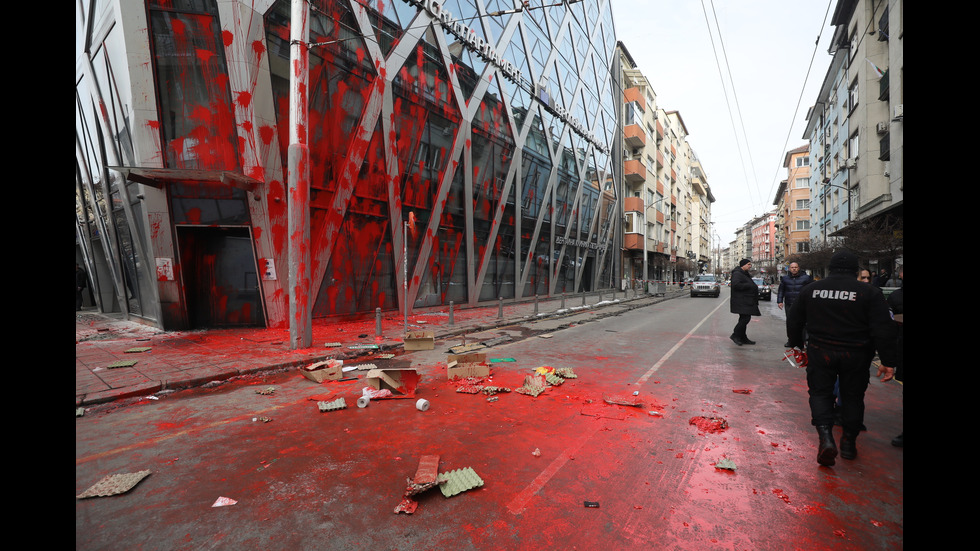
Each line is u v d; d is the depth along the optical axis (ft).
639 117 128.98
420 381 19.45
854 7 64.80
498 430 13.29
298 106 24.99
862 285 10.97
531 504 8.90
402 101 42.75
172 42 29.91
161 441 12.36
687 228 214.48
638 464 10.93
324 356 23.89
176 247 31.81
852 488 9.68
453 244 52.60
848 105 68.54
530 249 71.20
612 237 114.62
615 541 7.63
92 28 33.86
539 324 41.98
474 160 55.42
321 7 34.50
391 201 41.91
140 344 27.30
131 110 29.96
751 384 19.21
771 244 310.04
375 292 41.42
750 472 10.53
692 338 33.19
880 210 54.24
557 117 78.79
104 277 46.96
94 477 9.96
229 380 19.69
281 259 33.40
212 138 31.17
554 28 77.66
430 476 9.50
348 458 11.18
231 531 7.87
